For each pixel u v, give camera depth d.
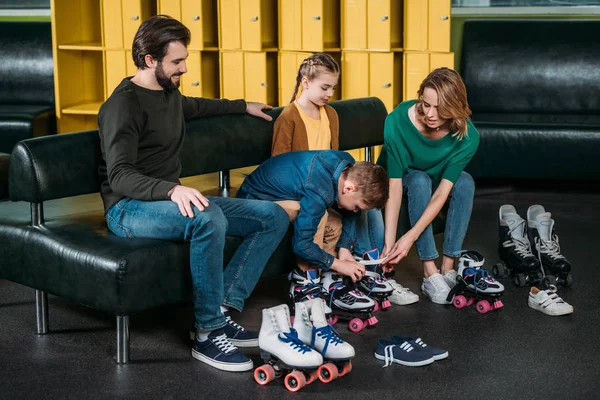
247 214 2.77
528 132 4.88
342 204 2.83
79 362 2.66
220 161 3.18
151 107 2.69
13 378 2.54
